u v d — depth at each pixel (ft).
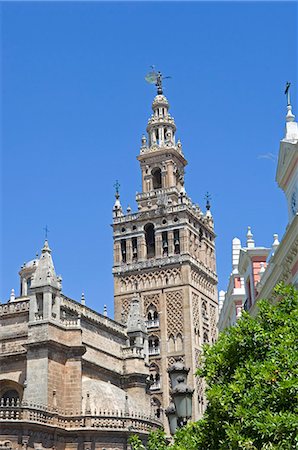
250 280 195.00
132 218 365.61
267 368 85.61
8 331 234.17
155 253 356.59
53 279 228.84
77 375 224.12
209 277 372.79
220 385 95.25
